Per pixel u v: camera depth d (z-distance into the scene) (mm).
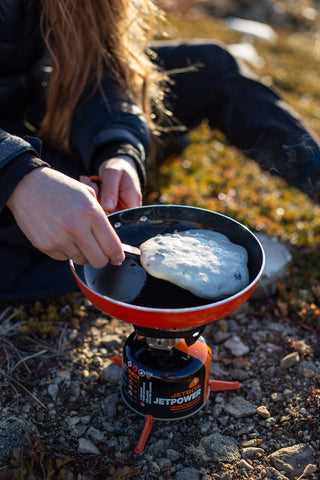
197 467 1530
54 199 1248
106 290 1428
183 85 2629
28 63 2355
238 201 3107
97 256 1267
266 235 2668
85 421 1677
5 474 1397
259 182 3428
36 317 2143
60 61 2150
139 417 1700
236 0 12039
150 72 2334
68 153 2328
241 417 1722
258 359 1990
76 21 2092
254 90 2611
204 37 7113
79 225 1222
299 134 2557
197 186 3203
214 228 1650
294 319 2213
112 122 2084
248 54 6641
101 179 1775
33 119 2488
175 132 2875
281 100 2676
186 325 1264
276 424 1687
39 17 2244
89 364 1922
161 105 2521
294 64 7285
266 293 2309
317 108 5285
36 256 2146
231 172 3436
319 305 2307
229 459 1551
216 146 3908
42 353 1951
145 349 1585
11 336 2025
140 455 1562
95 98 2182
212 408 1753
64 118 2225
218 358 2002
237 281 1396
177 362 1551
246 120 2598
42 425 1646
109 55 2213
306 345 2016
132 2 2182
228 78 2564
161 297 1396
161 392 1534
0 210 1312
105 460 1537
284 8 12812
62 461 1437
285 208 3088
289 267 2508
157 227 1661
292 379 1877
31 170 1295
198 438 1633
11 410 1671
